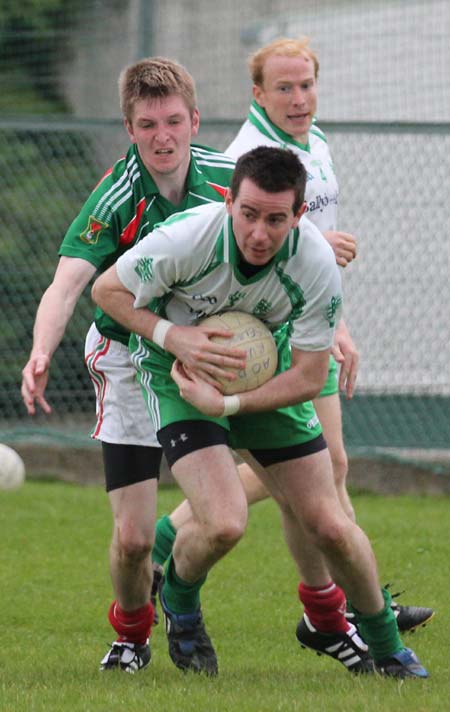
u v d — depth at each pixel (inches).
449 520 1058.7
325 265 504.1
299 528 579.5
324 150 722.8
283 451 543.2
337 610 593.9
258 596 795.4
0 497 1148.5
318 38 1384.1
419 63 1337.4
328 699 504.1
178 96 576.7
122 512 584.1
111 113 1471.5
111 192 591.2
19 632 709.3
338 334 697.0
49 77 1465.3
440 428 1218.6
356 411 1233.4
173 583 566.3
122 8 1438.2
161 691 525.0
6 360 1277.1
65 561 901.8
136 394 588.7
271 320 533.3
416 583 821.9
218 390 519.5
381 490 1210.6
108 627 722.8
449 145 1250.0
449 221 1254.3
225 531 514.6
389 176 1266.0
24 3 1429.6
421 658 629.6
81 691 530.0
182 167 590.9
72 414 1269.7
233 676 577.9
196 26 1417.3
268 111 711.7
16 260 1284.4
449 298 1251.8
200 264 507.5
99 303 545.0
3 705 503.2
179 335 522.0
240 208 479.8
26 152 1291.8
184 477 529.3
